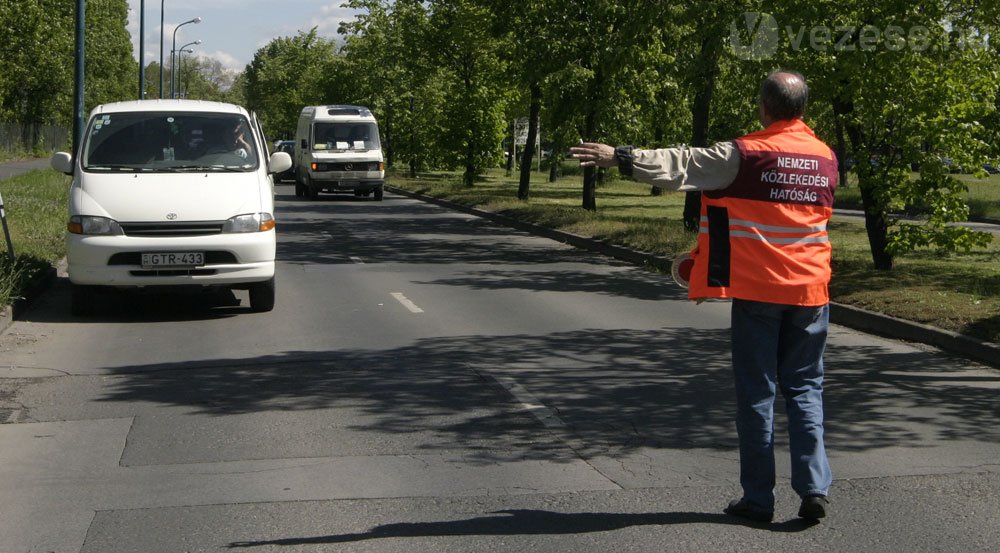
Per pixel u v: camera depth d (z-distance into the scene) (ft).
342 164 115.55
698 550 15.15
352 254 59.36
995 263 52.95
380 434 21.62
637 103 80.53
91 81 211.82
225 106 41.91
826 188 15.94
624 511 16.84
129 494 17.71
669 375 27.63
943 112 44.16
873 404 24.72
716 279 15.81
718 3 54.03
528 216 82.69
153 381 26.61
